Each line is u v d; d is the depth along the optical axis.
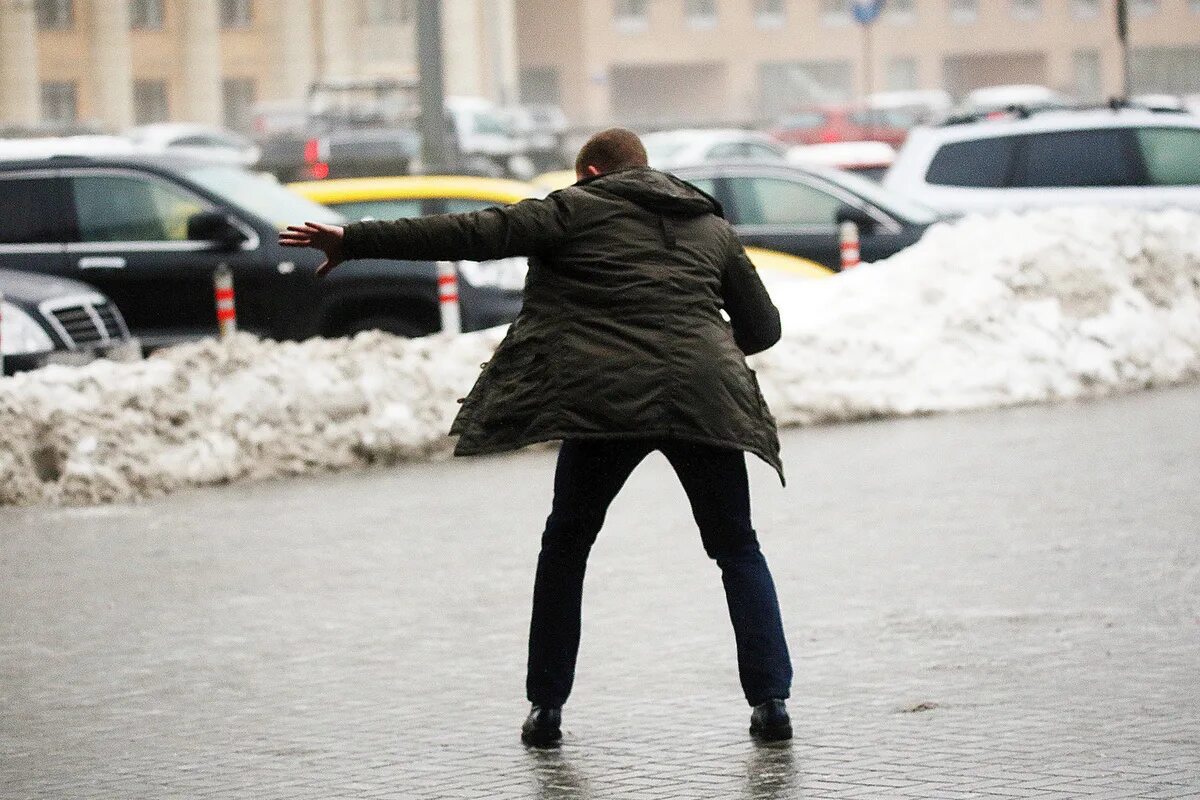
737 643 16.30
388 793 15.24
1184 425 33.47
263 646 20.53
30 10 169.38
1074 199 49.91
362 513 28.55
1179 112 51.53
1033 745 15.67
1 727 17.83
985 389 37.47
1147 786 14.47
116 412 31.81
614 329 15.78
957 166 50.41
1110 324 38.97
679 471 16.22
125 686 19.14
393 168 73.56
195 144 137.25
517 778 15.51
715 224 16.44
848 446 33.03
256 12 191.25
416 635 20.75
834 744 16.02
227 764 16.30
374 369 33.81
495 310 41.09
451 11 190.12
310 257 40.50
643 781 15.27
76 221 40.91
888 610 20.73
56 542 27.25
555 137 159.00
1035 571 22.36
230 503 30.05
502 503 28.94
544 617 16.39
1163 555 22.92
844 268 45.44
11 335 34.78
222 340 34.28
